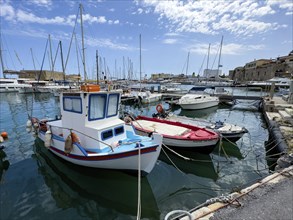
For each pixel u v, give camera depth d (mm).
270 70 76312
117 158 6109
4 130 13102
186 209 5461
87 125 6793
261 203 4188
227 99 27031
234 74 118938
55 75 55594
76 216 5094
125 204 5680
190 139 8648
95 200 5812
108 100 7242
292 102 20125
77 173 7312
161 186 6680
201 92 31609
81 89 7016
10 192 6078
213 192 6355
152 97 28656
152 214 5270
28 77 63469
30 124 10977
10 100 31250
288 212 3893
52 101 30250
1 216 5000
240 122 17250
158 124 11430
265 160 8938
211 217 3740
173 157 9266
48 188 6352
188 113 21969
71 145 6777
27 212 5176
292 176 5348
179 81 71000
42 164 8031
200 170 7957
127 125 8266
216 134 9094
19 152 9312
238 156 9500
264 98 25016
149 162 6379
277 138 9336
